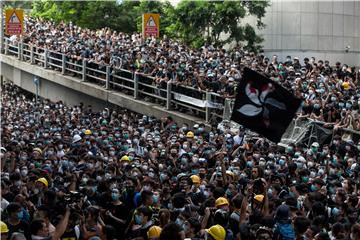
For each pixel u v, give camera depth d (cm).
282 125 1211
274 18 4384
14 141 2148
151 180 1469
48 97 4134
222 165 1585
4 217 1243
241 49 3666
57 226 1132
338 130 2398
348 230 1202
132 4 4941
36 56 4169
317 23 4462
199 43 4078
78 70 3762
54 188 1420
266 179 1667
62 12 5009
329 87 2700
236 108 1223
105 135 2380
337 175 1797
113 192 1394
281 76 2880
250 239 1136
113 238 1177
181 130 2533
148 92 3228
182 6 4106
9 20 3838
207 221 1231
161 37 4384
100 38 3841
